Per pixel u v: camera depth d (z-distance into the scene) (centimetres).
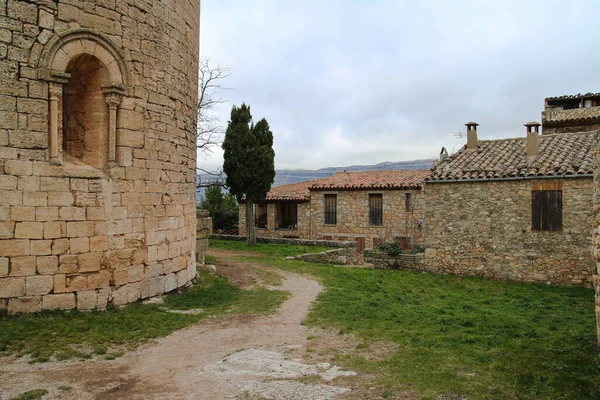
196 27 1217
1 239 775
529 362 611
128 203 931
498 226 1612
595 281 673
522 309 1109
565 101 3059
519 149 1791
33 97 803
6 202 779
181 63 1104
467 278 1617
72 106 923
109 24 898
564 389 511
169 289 1051
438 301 1204
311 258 2167
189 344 756
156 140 1001
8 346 677
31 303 801
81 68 904
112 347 718
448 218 1719
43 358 641
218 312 995
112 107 904
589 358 611
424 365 616
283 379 575
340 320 936
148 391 543
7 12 778
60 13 831
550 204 1516
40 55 808
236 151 2734
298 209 3209
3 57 774
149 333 796
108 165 904
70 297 841
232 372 608
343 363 642
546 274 1512
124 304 922
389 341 755
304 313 1019
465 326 881
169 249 1049
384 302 1152
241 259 1980
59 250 830
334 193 3088
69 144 920
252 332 847
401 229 2861
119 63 912
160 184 1015
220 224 3597
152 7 992
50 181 820
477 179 1636
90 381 571
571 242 1474
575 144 1692
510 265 1583
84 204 859
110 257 895
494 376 566
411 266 1819
